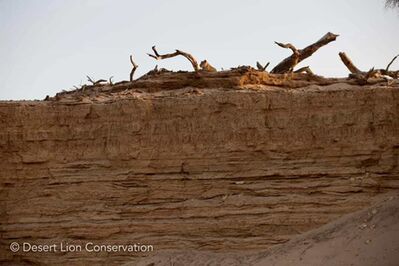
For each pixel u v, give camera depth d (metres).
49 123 36.81
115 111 36.28
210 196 34.75
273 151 34.72
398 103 34.38
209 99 35.50
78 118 36.59
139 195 35.31
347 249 31.08
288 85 38.38
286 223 33.56
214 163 35.03
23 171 36.84
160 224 34.69
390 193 33.50
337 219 33.22
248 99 35.22
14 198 36.72
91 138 36.38
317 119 34.69
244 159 34.84
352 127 34.41
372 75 38.88
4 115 37.16
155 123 35.78
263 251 33.25
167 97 36.19
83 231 35.31
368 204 33.25
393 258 29.64
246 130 34.97
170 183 35.22
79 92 40.62
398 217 31.56
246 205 34.09
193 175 35.12
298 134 34.66
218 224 34.09
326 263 30.89
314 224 33.34
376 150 34.06
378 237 30.95
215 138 35.19
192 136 35.38
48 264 35.50
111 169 35.91
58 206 36.03
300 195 33.94
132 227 34.94
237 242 33.72
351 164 34.16
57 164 36.50
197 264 33.28
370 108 34.47
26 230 36.12
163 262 33.75
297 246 32.44
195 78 38.47
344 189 33.69
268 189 34.28
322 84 38.44
